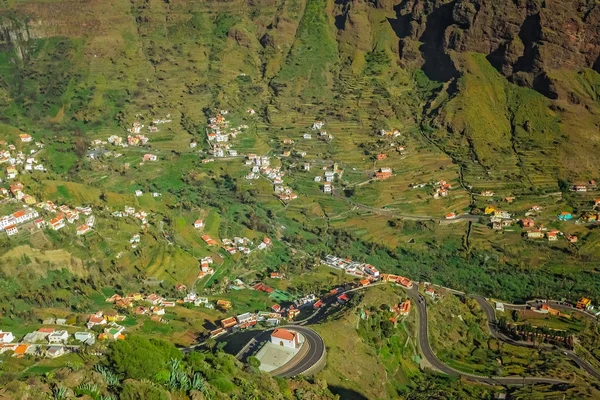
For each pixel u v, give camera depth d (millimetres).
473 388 167125
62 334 159250
